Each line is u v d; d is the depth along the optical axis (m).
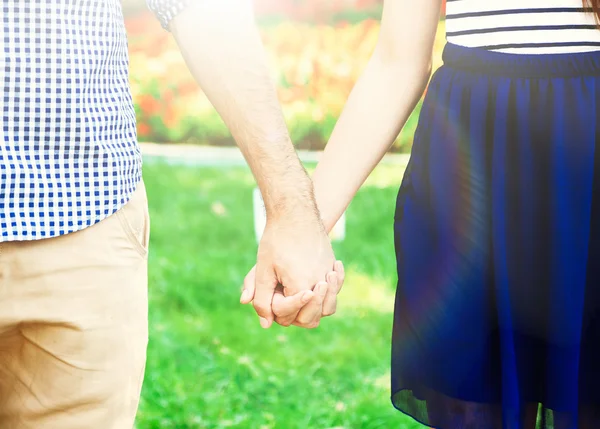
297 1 8.98
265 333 5.07
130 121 2.22
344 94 8.45
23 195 2.02
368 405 4.19
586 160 2.25
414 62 2.52
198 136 9.09
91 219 2.09
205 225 6.97
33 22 1.98
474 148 2.35
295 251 2.46
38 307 2.10
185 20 2.29
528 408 2.41
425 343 2.46
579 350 2.31
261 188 2.45
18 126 2.01
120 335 2.19
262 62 2.34
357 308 5.40
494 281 2.37
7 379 2.22
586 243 2.28
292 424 4.05
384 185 7.75
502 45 2.30
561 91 2.26
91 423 2.21
